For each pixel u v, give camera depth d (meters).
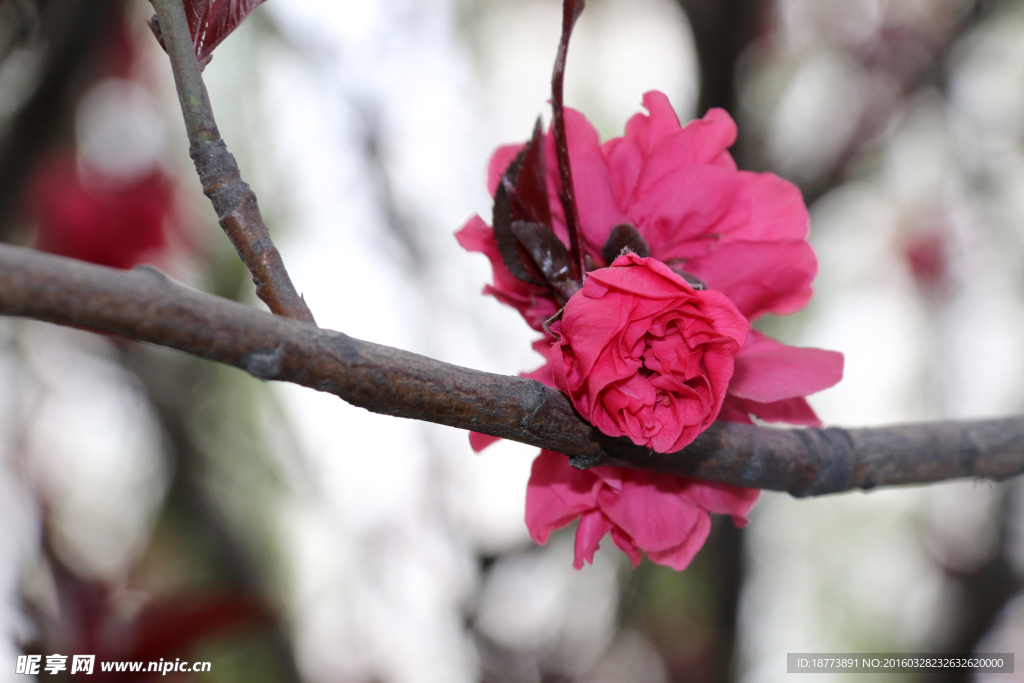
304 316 0.31
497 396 0.31
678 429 0.31
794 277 0.33
